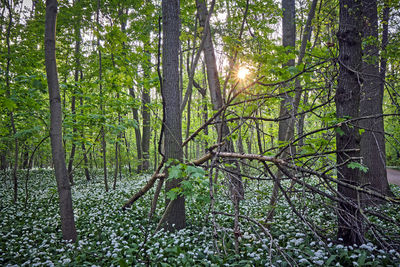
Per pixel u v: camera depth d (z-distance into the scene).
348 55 4.40
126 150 16.17
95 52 10.99
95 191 12.02
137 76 7.39
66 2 9.09
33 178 17.06
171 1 6.09
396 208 6.54
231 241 4.98
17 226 6.82
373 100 8.07
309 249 4.23
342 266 3.59
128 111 10.64
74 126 8.24
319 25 6.67
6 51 9.33
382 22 6.26
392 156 22.73
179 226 6.03
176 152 5.96
